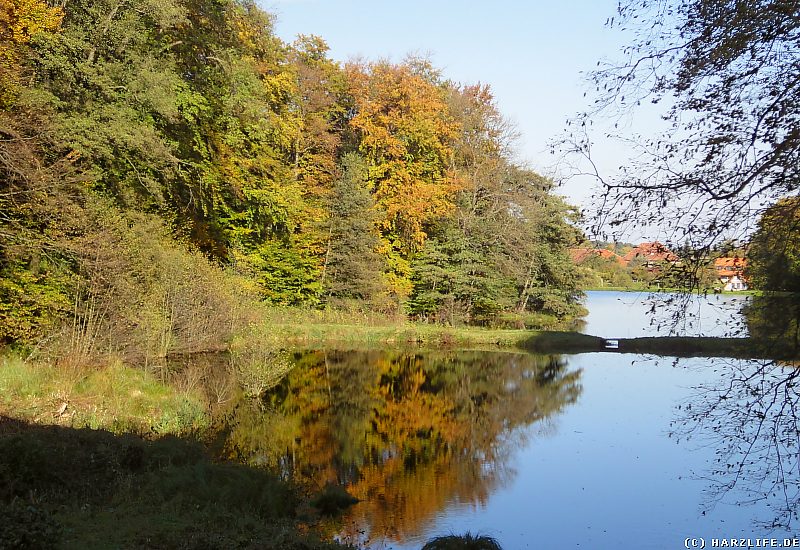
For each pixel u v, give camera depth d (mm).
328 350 27141
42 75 15023
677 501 9336
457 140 38438
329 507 8891
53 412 9930
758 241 4738
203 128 23734
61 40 14789
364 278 33156
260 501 8172
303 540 6906
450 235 35062
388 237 38094
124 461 8258
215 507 7199
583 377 21594
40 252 13172
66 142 14352
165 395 12828
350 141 40312
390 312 34281
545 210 36906
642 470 10984
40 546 4766
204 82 22953
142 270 15711
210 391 15383
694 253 4875
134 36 17172
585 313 51594
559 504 9320
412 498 9539
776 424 5211
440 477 10641
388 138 35688
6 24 13180
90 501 6742
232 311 20016
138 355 15266
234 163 27750
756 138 4598
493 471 10992
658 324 5145
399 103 36406
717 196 4746
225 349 20000
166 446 9148
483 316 36562
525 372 22750
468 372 22703
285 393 17438
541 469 11094
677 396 17812
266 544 6262
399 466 11258
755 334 4945
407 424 14719
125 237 14789
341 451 11953
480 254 34969
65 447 7906
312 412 15281
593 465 11352
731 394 5375
